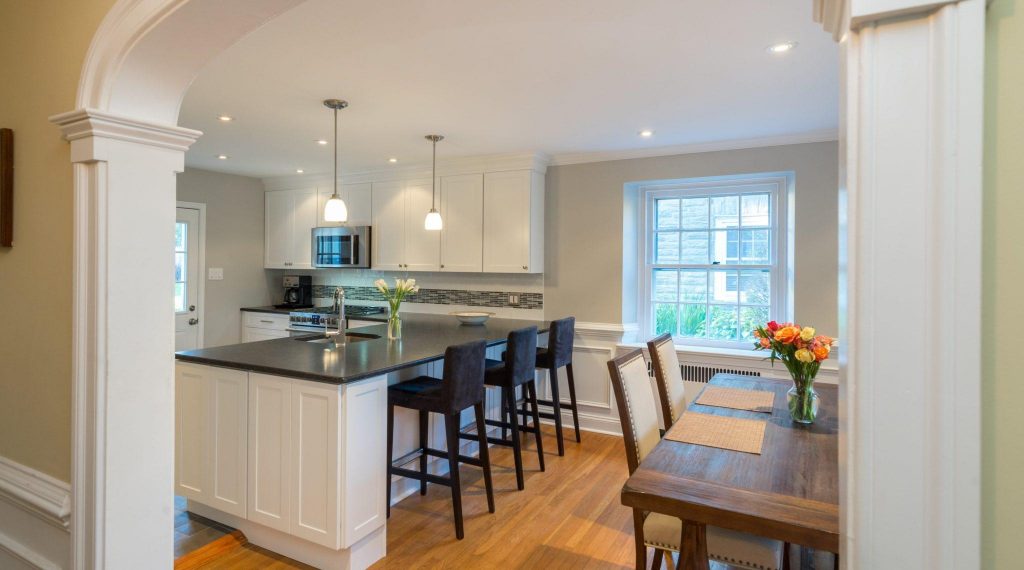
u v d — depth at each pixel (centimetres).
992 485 60
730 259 426
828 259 370
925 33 58
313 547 241
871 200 61
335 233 530
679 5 194
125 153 134
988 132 59
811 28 212
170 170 144
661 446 183
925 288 59
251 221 582
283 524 243
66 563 145
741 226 422
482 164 459
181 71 138
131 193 136
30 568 154
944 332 58
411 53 237
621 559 246
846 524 65
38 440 150
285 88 284
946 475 59
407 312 536
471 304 502
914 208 59
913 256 59
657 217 453
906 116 59
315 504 234
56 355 144
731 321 426
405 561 244
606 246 440
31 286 150
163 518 146
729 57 240
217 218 548
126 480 138
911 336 60
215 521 275
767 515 134
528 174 440
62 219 142
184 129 143
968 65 57
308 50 234
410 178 498
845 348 65
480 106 313
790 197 397
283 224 578
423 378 301
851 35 62
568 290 455
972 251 57
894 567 61
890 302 60
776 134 373
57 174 143
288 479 242
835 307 368
